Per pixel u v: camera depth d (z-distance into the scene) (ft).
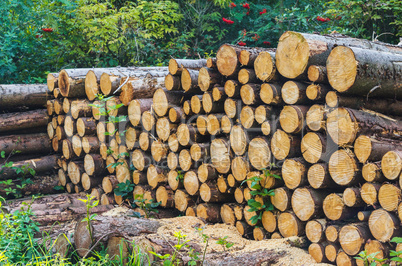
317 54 10.15
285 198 11.02
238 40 30.78
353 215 9.91
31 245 10.83
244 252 10.33
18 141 18.79
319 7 30.63
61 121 18.10
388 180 8.96
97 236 10.51
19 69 25.23
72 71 16.99
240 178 12.08
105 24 26.37
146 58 29.35
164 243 9.90
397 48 14.02
